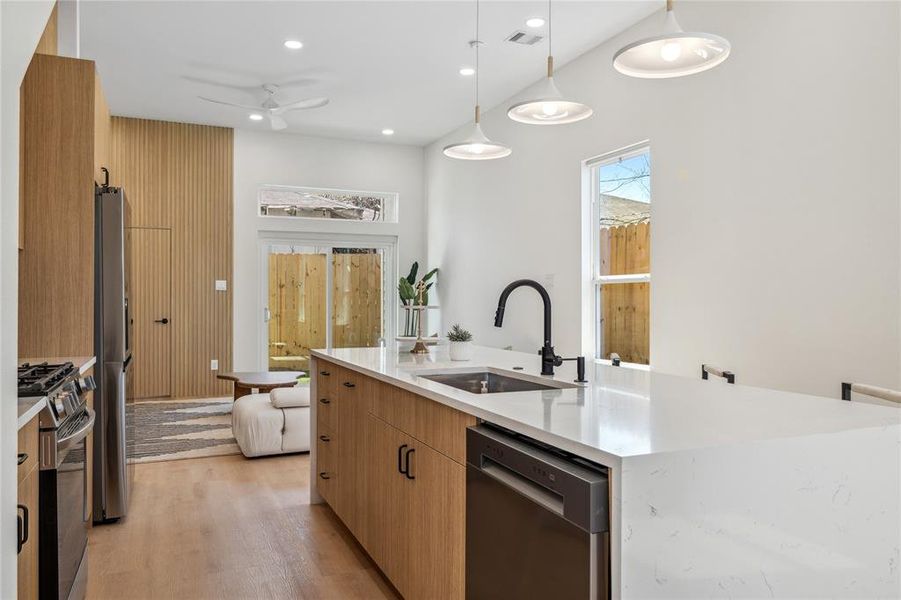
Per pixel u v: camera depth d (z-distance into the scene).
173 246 7.39
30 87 3.04
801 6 3.43
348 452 3.08
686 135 4.21
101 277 3.29
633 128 4.68
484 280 6.91
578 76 5.29
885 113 3.01
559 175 5.58
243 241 7.70
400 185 8.47
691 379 2.39
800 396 1.97
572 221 5.40
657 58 2.33
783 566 1.41
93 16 4.52
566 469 1.39
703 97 4.07
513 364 2.93
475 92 6.20
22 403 1.76
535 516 1.50
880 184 3.03
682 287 4.25
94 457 3.33
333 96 6.34
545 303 2.54
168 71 5.64
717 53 2.26
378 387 2.67
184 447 5.04
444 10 4.42
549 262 5.73
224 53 5.21
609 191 5.11
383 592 2.59
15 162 1.23
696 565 1.31
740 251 3.81
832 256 3.27
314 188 8.02
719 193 3.95
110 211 3.27
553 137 5.66
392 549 2.48
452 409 1.98
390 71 5.61
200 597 2.54
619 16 4.50
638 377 2.45
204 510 3.59
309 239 8.14
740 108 3.80
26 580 1.73
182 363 7.43
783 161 3.54
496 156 3.72
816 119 3.35
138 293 7.27
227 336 7.61
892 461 1.53
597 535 1.29
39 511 1.90
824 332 3.31
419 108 6.75
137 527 3.32
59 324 3.09
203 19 4.57
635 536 1.25
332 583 2.67
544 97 2.80
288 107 5.74
